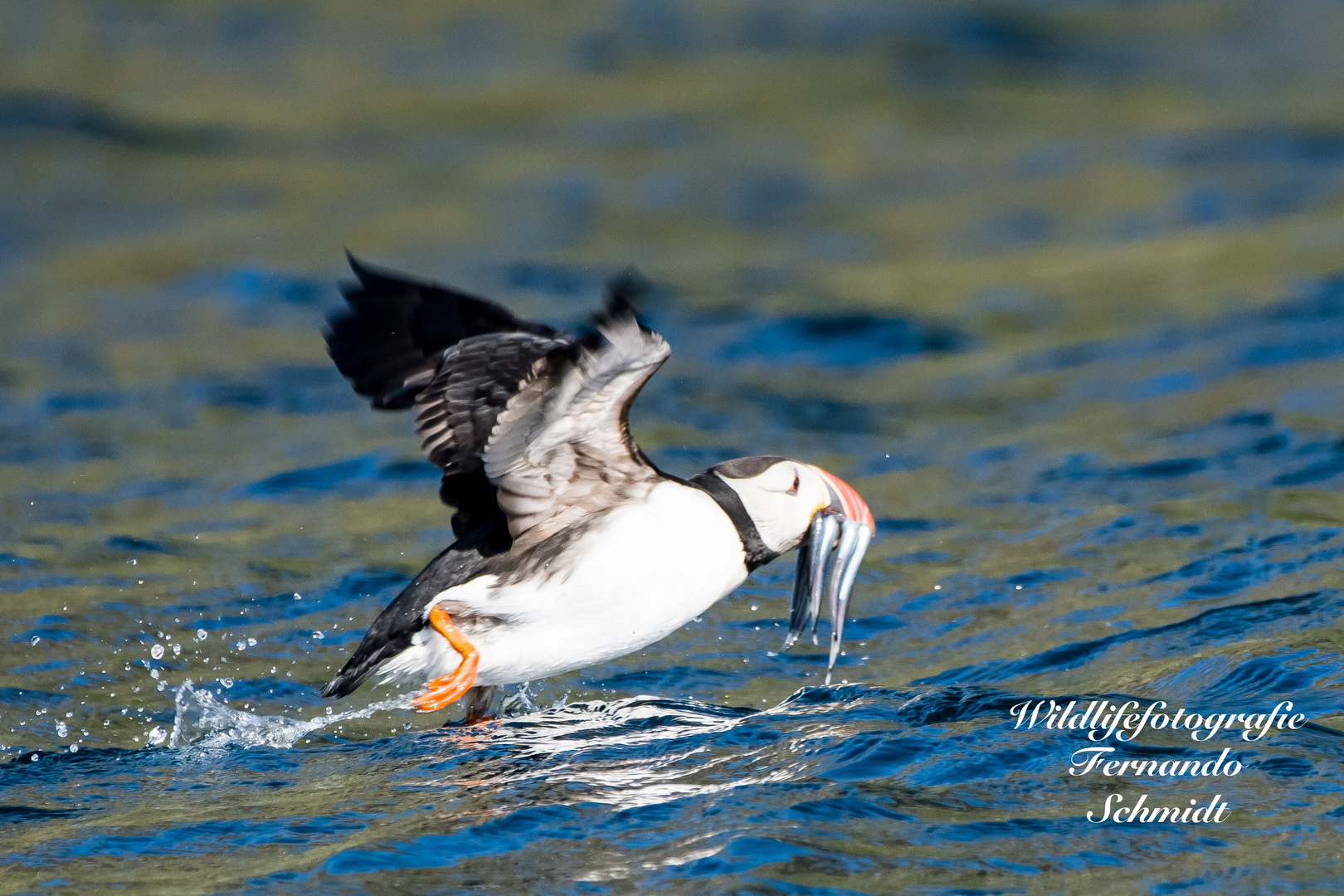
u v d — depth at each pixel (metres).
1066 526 12.12
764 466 8.83
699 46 37.41
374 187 27.42
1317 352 16.80
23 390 17.00
